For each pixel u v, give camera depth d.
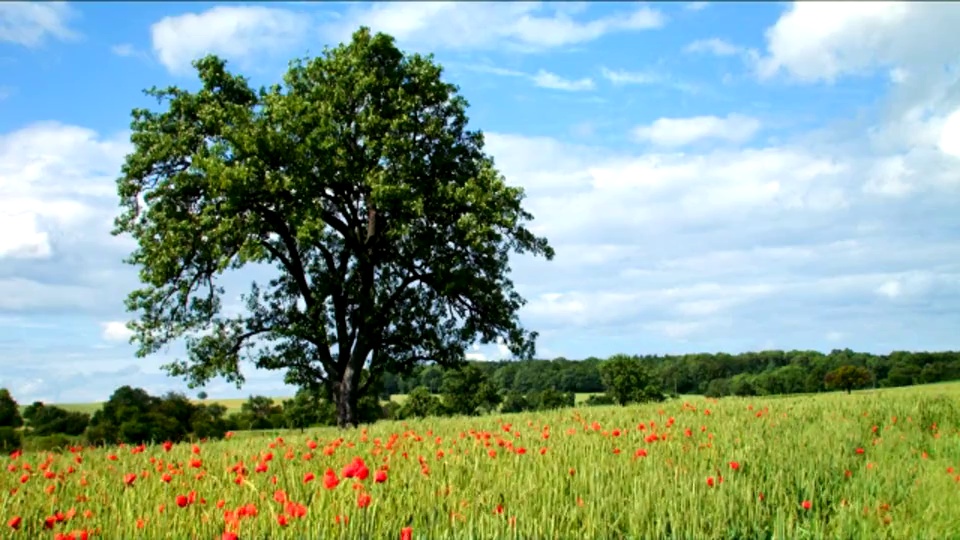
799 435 11.20
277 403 72.56
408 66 30.30
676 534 5.73
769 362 110.06
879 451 9.90
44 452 12.60
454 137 30.59
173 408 40.69
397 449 10.32
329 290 30.19
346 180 28.67
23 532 5.96
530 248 30.31
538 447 10.20
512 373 117.12
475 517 5.84
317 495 6.65
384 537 5.41
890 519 6.27
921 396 19.12
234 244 27.75
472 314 31.22
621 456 8.95
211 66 29.91
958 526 6.17
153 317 29.20
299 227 26.59
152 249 27.89
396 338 31.25
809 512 6.61
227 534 4.80
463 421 17.52
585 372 113.12
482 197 28.19
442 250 29.48
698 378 110.06
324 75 29.98
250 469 8.69
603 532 5.69
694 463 8.51
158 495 7.30
